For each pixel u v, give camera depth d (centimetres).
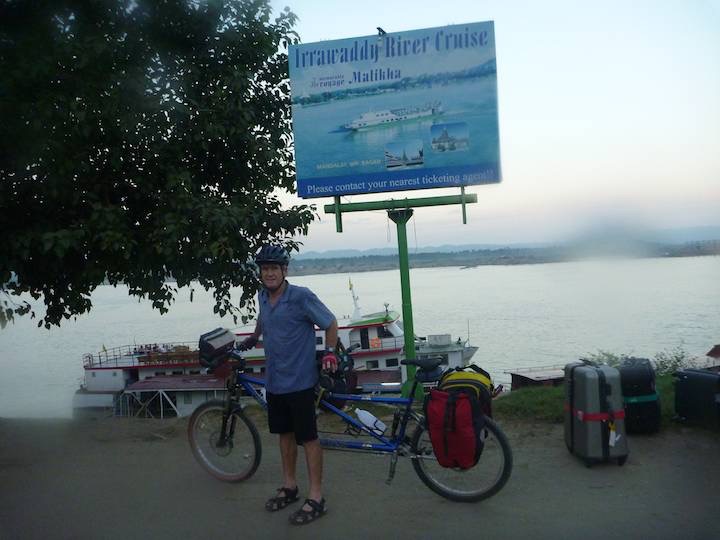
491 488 409
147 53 704
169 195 677
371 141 696
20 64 601
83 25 659
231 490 457
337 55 698
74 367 4334
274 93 802
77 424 650
